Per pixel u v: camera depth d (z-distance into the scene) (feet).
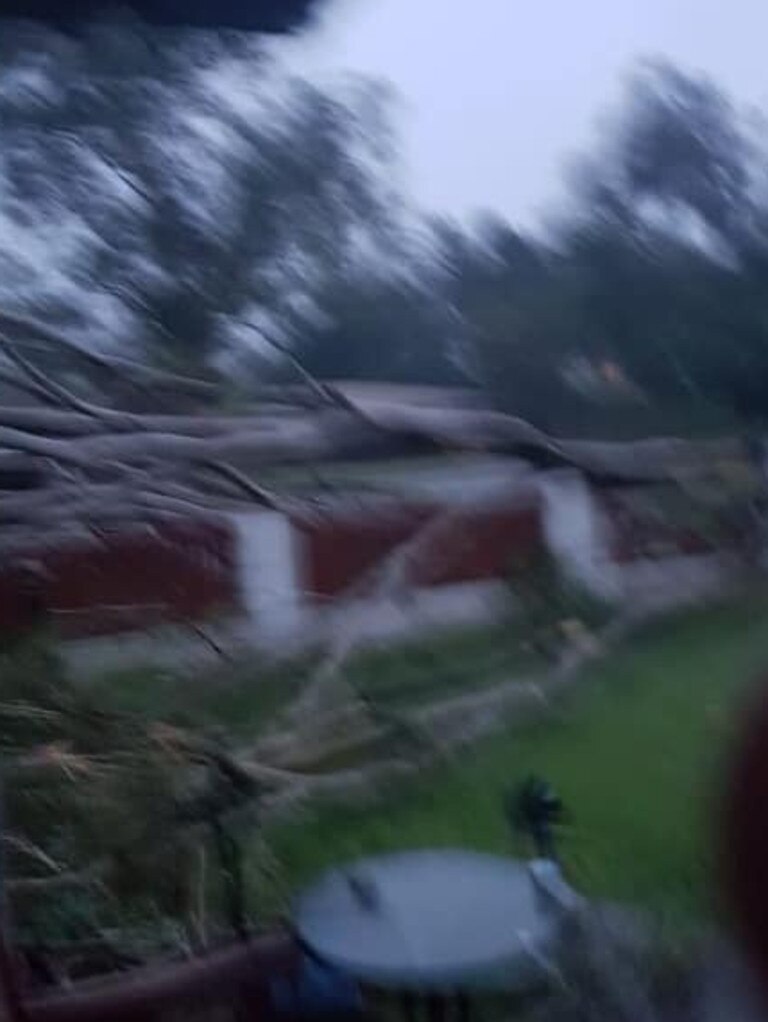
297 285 28.73
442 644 26.58
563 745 22.27
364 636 25.39
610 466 31.32
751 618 30.19
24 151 26.81
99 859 16.08
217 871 16.39
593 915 12.42
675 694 23.88
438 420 25.23
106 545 23.62
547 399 32.76
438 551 29.86
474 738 22.82
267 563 27.30
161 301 27.25
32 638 18.99
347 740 21.38
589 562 31.96
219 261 27.73
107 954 14.62
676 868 15.75
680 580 32.45
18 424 20.81
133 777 16.87
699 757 19.89
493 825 18.84
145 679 21.26
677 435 33.94
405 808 19.99
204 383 23.73
